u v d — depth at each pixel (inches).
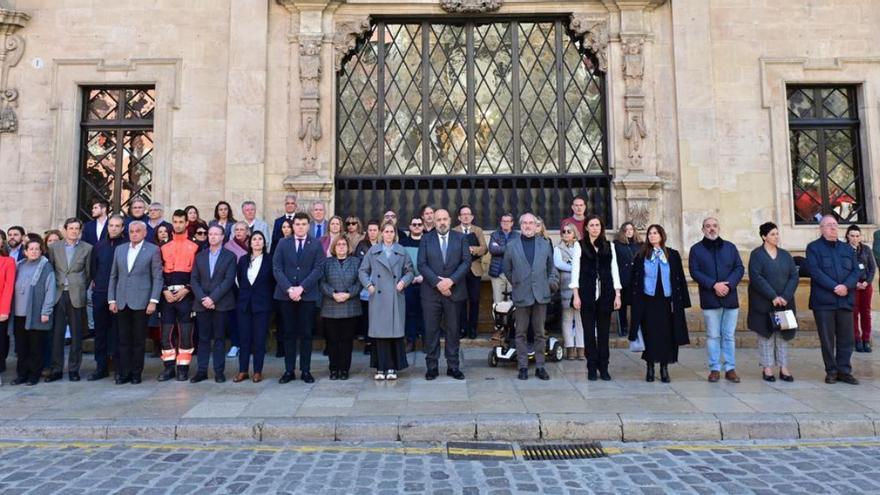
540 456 173.3
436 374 256.8
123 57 376.8
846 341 243.9
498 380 252.2
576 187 380.8
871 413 198.5
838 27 380.2
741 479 151.6
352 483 150.3
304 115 367.6
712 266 252.1
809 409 203.6
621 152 370.0
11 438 189.8
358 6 378.3
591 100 386.3
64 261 266.2
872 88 376.2
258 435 189.9
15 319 255.8
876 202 367.9
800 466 161.2
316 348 338.3
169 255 262.5
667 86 375.2
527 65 388.2
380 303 251.3
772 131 372.5
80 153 378.9
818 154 384.2
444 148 385.7
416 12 380.5
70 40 377.7
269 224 363.6
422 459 170.2
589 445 183.8
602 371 251.4
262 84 367.2
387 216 290.5
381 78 385.7
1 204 367.6
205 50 376.5
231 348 329.1
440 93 386.9
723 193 370.0
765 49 379.2
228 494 142.5
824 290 247.0
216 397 227.5
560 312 308.5
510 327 279.3
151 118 382.6
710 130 366.6
